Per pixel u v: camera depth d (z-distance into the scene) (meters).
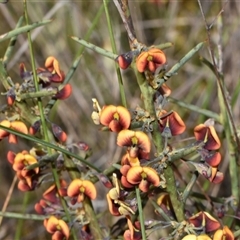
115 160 0.54
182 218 0.37
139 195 0.35
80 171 0.41
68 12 0.63
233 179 0.44
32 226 0.59
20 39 0.60
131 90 0.62
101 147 0.61
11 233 0.58
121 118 0.34
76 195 0.38
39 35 0.62
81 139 0.60
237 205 0.43
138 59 0.33
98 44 0.62
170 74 0.35
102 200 0.55
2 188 0.62
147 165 0.35
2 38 0.38
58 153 0.39
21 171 0.39
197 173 0.37
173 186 0.36
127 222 0.38
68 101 0.60
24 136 0.37
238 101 0.56
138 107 0.35
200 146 0.35
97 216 0.43
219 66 0.44
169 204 0.38
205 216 0.36
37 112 0.40
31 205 0.60
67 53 0.62
